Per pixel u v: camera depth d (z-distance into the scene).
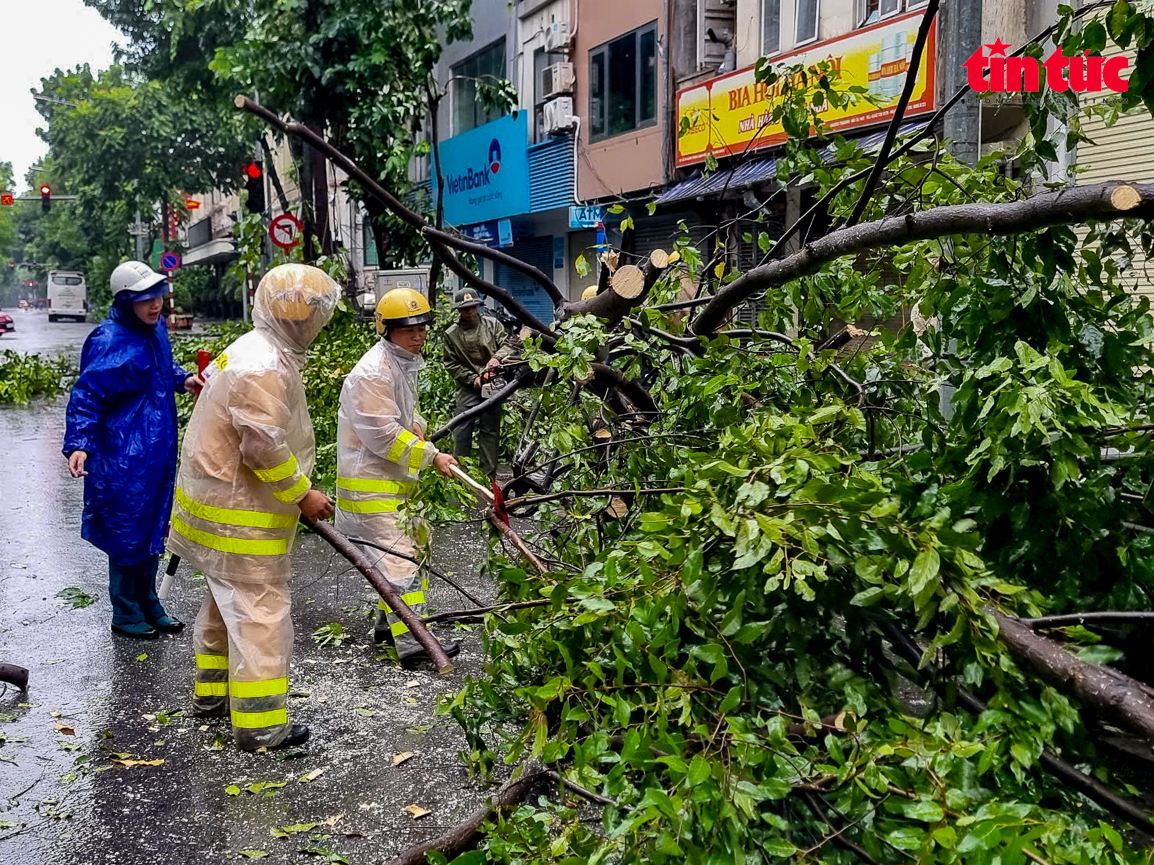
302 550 8.04
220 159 36.25
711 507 2.30
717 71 14.91
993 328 3.33
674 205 14.76
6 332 58.06
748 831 2.03
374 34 14.77
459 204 24.47
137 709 4.81
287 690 4.68
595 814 2.98
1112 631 2.94
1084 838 1.72
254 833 3.64
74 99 46.12
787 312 4.45
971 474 2.78
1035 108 3.73
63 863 3.44
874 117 11.29
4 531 8.69
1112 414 2.67
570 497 4.32
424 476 4.38
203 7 21.45
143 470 5.70
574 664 2.51
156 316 5.77
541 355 4.10
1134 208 2.63
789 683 2.37
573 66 19.19
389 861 3.38
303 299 4.29
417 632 3.36
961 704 2.35
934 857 1.80
